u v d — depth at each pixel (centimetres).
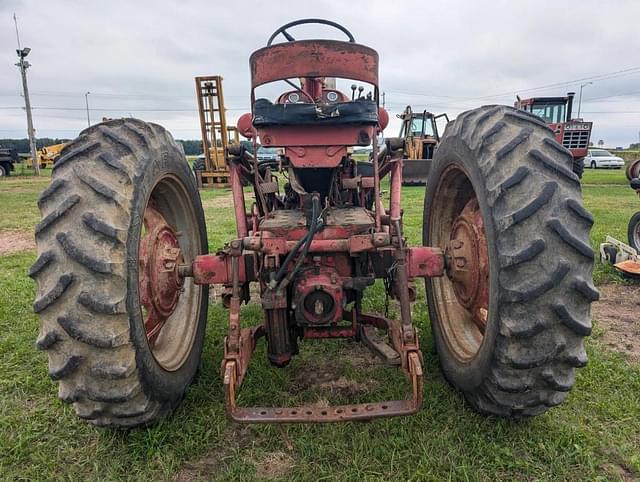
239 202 338
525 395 239
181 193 332
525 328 216
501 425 265
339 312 263
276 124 299
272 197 384
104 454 254
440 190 342
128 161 239
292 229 288
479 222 283
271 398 305
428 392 301
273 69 292
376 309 456
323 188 348
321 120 294
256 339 290
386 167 367
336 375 336
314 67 288
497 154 230
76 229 218
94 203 221
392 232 281
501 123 244
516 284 217
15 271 616
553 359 223
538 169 223
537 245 212
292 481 233
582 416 278
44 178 2712
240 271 293
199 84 1664
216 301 495
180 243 347
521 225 217
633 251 549
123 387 229
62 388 230
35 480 238
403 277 262
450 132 296
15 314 453
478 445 250
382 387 314
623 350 369
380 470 239
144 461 250
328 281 264
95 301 213
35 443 265
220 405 294
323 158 306
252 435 269
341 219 306
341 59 289
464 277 286
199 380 323
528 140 232
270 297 266
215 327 416
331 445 254
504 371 231
